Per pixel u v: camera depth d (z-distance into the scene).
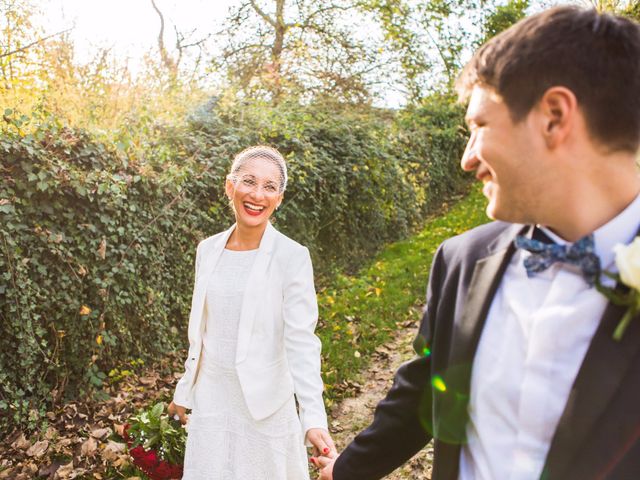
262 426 2.33
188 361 2.48
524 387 0.96
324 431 2.14
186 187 5.64
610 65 0.85
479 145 0.94
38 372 4.24
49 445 3.79
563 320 0.93
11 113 4.11
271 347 2.37
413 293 7.19
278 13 12.30
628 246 0.85
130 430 2.90
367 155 9.38
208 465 2.32
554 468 0.88
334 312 6.34
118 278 4.75
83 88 6.57
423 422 1.30
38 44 6.39
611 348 0.87
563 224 0.93
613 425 0.85
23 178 4.12
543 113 0.87
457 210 12.91
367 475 1.37
